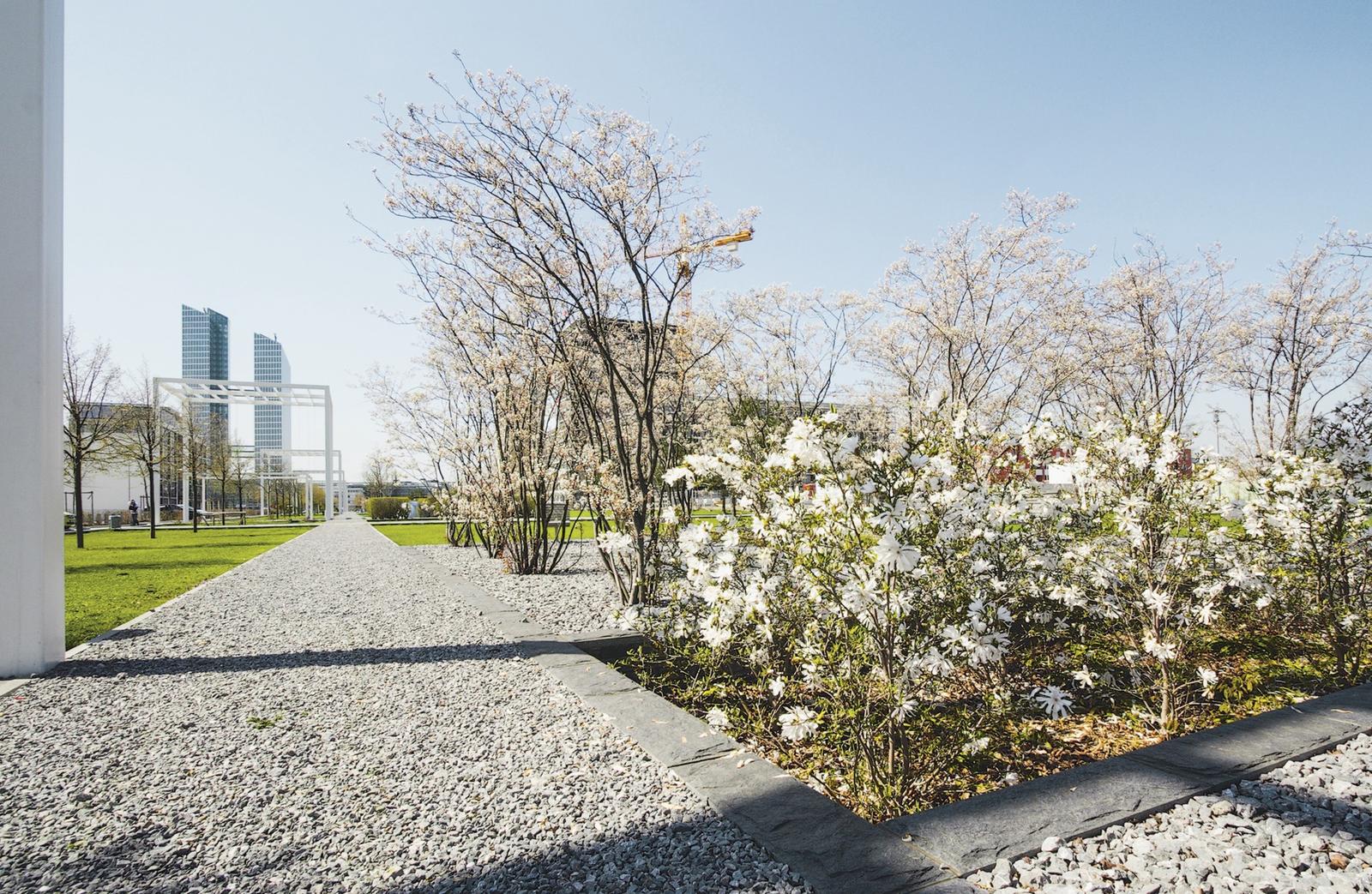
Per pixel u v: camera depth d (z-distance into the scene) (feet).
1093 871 6.21
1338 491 13.61
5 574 14.38
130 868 6.95
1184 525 12.50
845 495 9.16
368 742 10.32
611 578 26.43
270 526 94.07
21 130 14.57
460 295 28.45
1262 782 8.00
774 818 7.33
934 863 6.38
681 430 28.40
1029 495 13.35
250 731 10.88
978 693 12.26
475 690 12.79
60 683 13.65
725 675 13.55
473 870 6.77
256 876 6.79
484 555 38.50
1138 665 13.25
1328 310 35.70
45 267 15.08
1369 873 6.18
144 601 24.73
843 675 9.71
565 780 8.75
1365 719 9.81
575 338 25.70
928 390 39.96
